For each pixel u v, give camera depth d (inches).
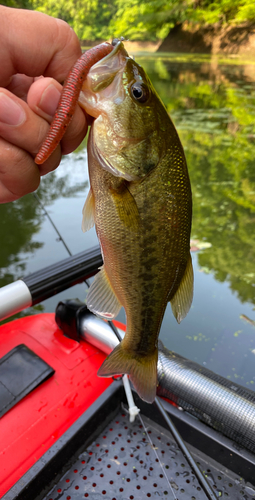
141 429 11.5
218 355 22.7
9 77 6.7
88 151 7.3
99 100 6.7
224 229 42.0
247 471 10.0
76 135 6.7
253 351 22.7
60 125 5.7
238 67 95.5
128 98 6.8
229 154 62.9
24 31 6.2
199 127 71.9
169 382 11.2
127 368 7.8
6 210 42.2
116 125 6.8
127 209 7.0
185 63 101.7
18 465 9.5
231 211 46.1
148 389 7.6
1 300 11.2
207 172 57.4
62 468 10.0
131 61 6.9
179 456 10.8
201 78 94.2
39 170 7.0
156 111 7.0
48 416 10.7
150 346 7.9
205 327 25.4
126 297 7.6
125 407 11.9
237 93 84.8
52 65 6.8
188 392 10.9
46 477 9.5
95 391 11.5
